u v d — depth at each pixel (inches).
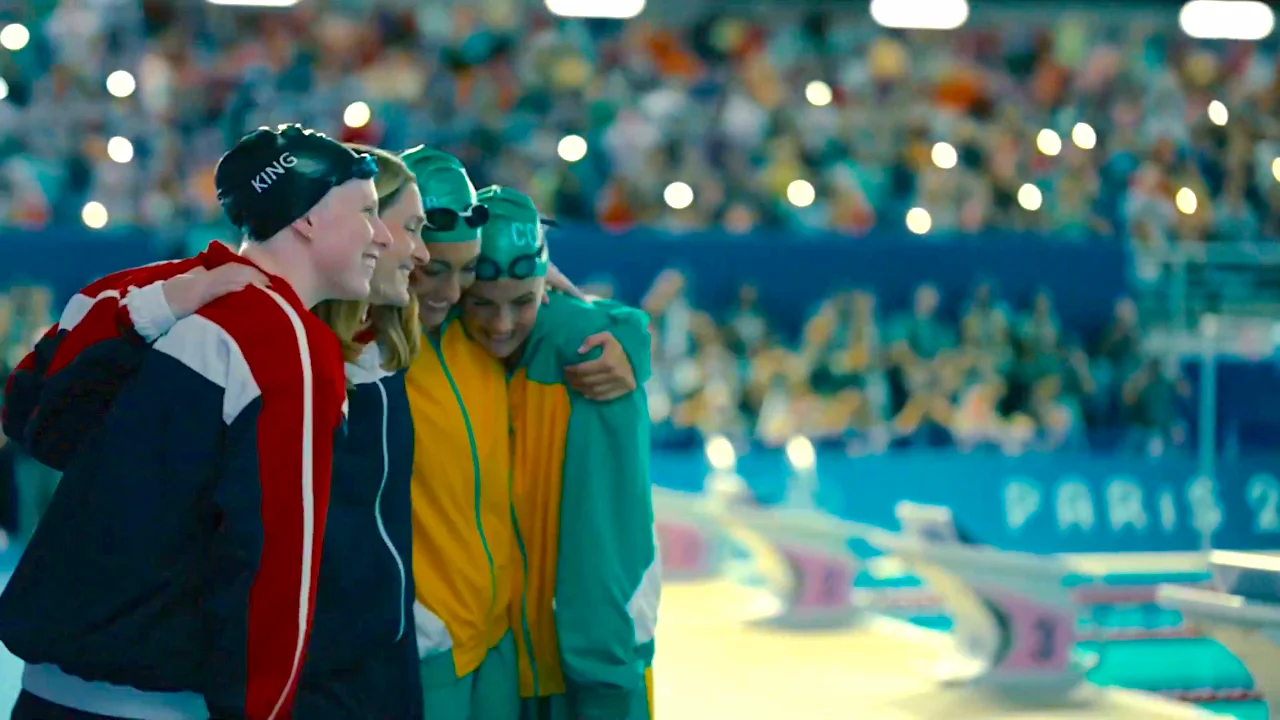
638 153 721.6
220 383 107.2
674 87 796.6
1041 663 302.2
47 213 641.0
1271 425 669.3
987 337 668.1
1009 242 689.0
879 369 652.1
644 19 837.8
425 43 774.5
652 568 152.2
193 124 705.0
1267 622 214.8
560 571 147.5
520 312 144.2
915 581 508.1
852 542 540.7
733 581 464.1
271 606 106.1
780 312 669.3
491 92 742.5
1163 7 882.1
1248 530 573.9
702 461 569.9
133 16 737.0
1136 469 570.6
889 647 355.9
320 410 109.0
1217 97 861.2
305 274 114.8
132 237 577.9
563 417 149.5
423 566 139.6
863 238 675.4
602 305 157.3
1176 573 514.9
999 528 557.0
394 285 125.3
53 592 108.3
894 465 562.6
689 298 655.1
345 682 125.7
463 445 141.2
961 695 300.8
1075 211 768.3
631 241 649.0
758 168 743.7
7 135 663.8
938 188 746.8
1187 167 811.4
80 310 121.5
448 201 134.5
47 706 112.1
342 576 124.1
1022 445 646.5
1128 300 697.0
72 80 685.9
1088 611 452.8
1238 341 663.8
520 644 150.9
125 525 107.0
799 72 816.9
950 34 858.1
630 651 148.2
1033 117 822.5
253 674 105.9
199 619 109.1
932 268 684.1
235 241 534.0
